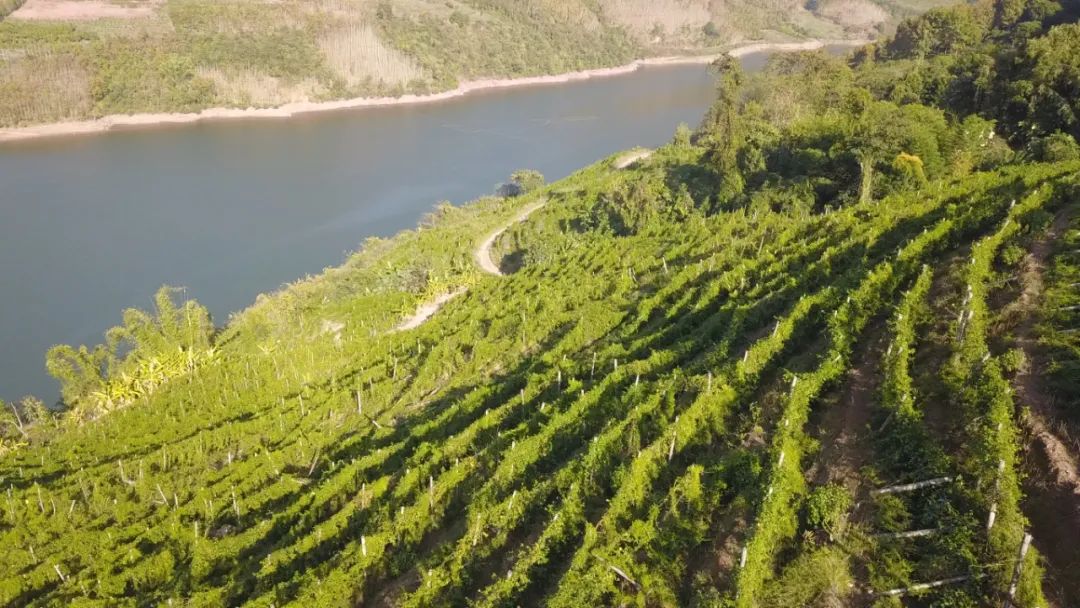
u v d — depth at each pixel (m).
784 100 93.44
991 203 41.88
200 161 134.12
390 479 37.38
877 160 62.28
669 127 164.12
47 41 161.75
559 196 99.94
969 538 21.36
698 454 29.41
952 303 32.75
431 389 50.66
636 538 25.28
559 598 23.92
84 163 130.25
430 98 190.88
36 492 44.09
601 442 30.58
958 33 120.38
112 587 35.66
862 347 32.69
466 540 29.16
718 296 44.81
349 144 148.50
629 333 45.66
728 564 23.44
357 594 30.28
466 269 77.56
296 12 195.75
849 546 22.72
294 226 106.69
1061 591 19.84
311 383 55.41
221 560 36.06
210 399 54.53
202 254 96.62
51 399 68.38
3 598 36.88
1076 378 25.55
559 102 191.25
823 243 45.94
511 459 33.06
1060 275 31.92
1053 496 21.98
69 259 94.06
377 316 67.19
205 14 188.25
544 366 44.75
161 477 45.31
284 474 43.56
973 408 25.45
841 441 27.06
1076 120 65.38
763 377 32.91
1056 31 75.25
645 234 70.56
